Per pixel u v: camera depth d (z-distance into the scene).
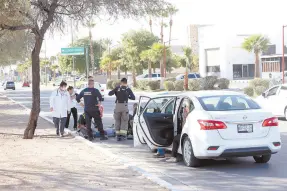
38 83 15.98
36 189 8.05
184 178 9.28
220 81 47.25
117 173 9.55
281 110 20.33
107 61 79.06
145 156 12.20
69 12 16.09
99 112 15.58
